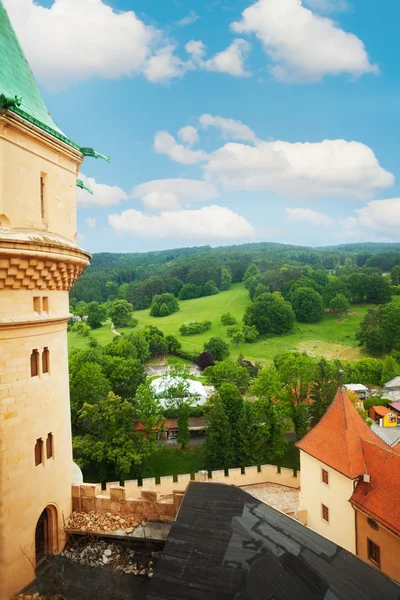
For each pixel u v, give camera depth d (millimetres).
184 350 141250
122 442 50500
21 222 13023
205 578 12070
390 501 25750
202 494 16281
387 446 31859
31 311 13516
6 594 12867
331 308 176250
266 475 46156
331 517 30828
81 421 57594
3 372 12648
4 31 14422
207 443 58406
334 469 30094
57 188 14961
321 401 62719
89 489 16812
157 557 14969
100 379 66938
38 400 14062
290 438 68000
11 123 12211
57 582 13703
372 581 12094
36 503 14078
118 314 182875
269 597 11367
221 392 61344
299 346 142875
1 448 12664
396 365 103000
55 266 14008
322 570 12383
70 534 15781
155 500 16844
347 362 113562
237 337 145000
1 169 12164
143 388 62438
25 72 15172
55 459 15172
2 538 12742
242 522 14453
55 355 15023
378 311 143750
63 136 14789
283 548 13211
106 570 14367
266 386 58656
